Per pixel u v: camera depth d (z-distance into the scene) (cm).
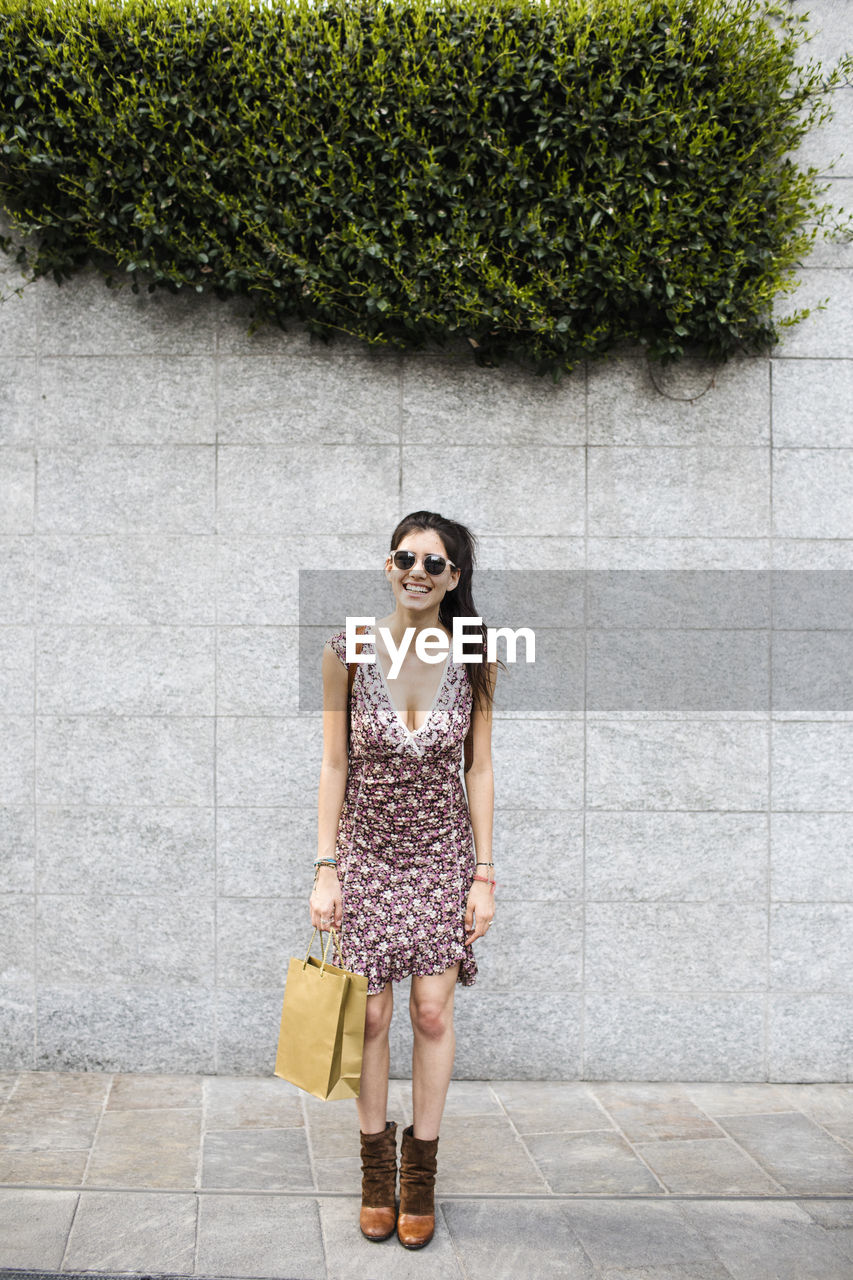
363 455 386
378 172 367
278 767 384
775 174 373
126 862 385
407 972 271
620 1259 261
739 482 389
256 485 385
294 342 386
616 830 387
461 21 360
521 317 368
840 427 389
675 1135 336
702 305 373
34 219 377
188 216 373
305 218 364
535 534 387
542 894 386
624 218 364
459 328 371
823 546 389
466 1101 363
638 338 381
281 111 360
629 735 388
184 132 363
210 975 383
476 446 386
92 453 386
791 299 388
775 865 388
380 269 367
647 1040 385
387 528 386
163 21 359
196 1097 359
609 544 388
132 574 385
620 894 386
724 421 389
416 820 269
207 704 385
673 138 359
